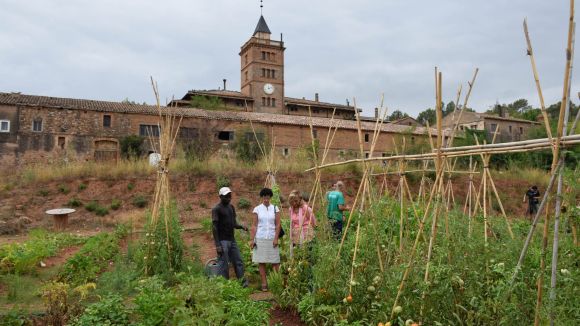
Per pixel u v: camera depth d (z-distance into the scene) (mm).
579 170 3486
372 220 5520
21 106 30969
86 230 16797
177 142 29328
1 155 30125
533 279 3904
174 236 8359
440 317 4211
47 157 31297
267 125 36812
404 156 5578
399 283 4645
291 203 7102
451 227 4852
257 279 8039
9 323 5223
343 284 5371
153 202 9305
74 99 34469
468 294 4156
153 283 5125
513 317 3594
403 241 5445
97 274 8344
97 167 21484
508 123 48906
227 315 4402
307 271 6199
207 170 22047
